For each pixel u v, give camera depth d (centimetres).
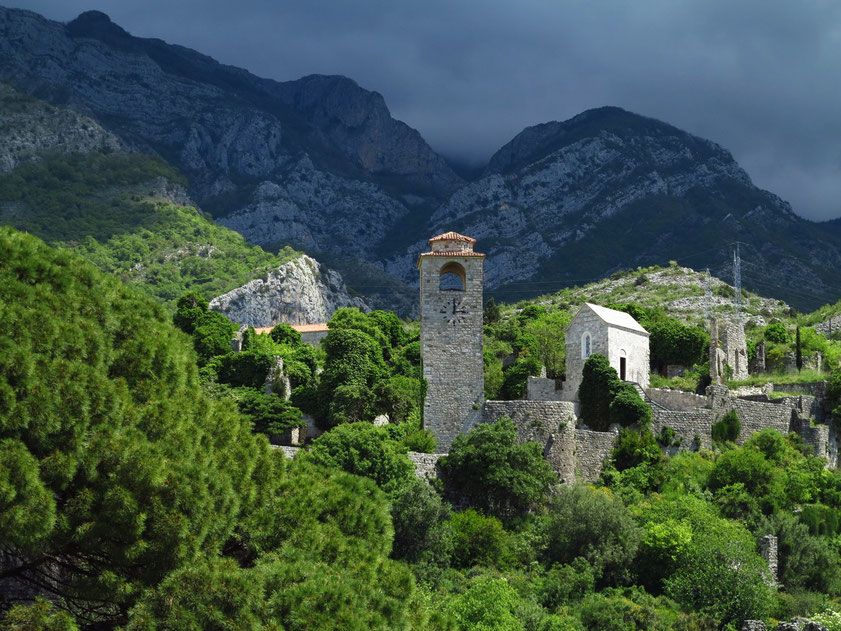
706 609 6881
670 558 7388
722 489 8462
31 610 3444
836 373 10500
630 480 8525
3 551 3716
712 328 11531
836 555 8038
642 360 10538
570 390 10294
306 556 3994
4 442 3519
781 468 9138
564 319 14912
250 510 4203
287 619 3616
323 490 4447
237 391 9844
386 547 4444
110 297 4478
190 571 3612
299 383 11088
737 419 9569
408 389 10125
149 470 3750
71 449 3694
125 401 3969
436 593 6438
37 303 4006
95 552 3716
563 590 6838
